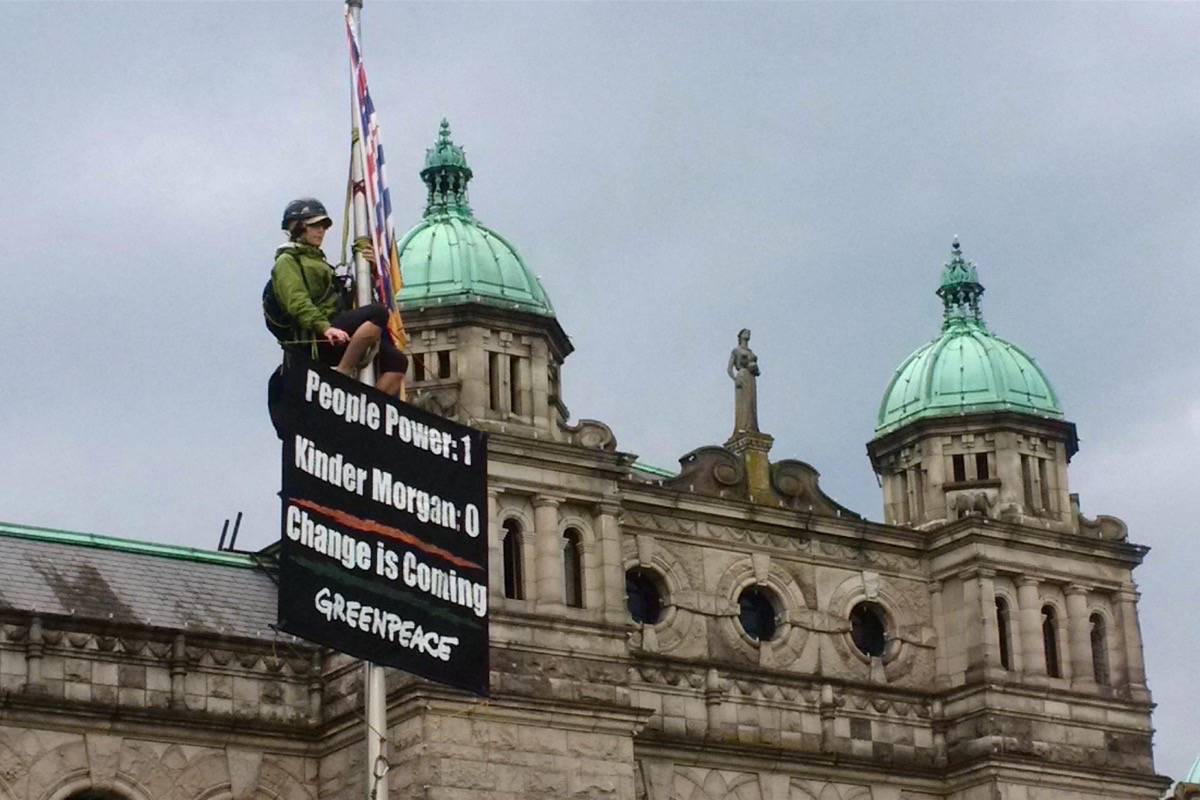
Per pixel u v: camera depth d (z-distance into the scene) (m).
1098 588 62.91
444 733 51.56
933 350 65.31
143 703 52.75
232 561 58.12
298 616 28.62
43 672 51.75
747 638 58.75
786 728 58.28
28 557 54.91
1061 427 64.06
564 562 54.91
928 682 61.22
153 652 53.31
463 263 56.34
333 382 29.56
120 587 55.25
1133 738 62.00
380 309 30.09
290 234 30.23
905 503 64.38
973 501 61.62
